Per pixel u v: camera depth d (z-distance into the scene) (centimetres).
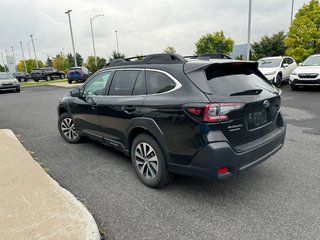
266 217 294
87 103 477
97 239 258
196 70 316
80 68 2645
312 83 1141
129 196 350
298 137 564
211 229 278
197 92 301
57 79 3756
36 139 626
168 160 333
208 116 284
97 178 406
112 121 417
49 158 495
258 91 334
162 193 355
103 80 451
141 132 375
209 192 353
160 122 329
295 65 1551
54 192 342
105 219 301
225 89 309
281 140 372
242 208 313
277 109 378
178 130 311
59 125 595
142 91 369
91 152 521
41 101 1368
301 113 784
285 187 357
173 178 367
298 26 2006
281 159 450
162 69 347
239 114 301
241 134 308
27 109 1116
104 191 365
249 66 373
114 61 449
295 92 1176
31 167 428
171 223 290
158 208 320
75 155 507
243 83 335
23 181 376
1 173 405
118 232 279
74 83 2608
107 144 454
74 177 412
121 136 408
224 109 288
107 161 473
